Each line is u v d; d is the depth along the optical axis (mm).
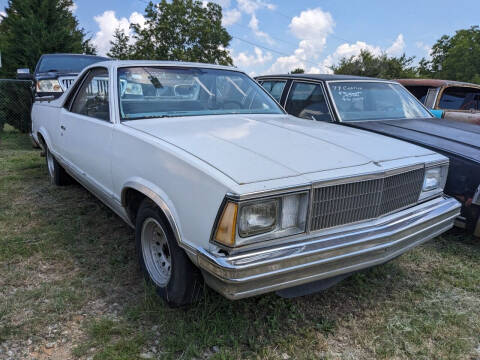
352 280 2766
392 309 2441
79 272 2701
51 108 4223
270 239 1794
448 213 2547
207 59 38094
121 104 2812
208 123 2727
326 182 1889
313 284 2053
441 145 3393
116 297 2418
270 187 1735
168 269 2359
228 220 1687
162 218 2170
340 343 2104
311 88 4723
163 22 37062
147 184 2232
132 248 3096
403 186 2332
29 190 4590
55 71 8031
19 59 21234
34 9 22562
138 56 36625
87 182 3262
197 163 1895
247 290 1695
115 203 2754
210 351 1989
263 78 5625
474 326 2285
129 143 2449
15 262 2822
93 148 2965
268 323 2223
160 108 2918
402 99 4977
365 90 4770
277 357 1962
